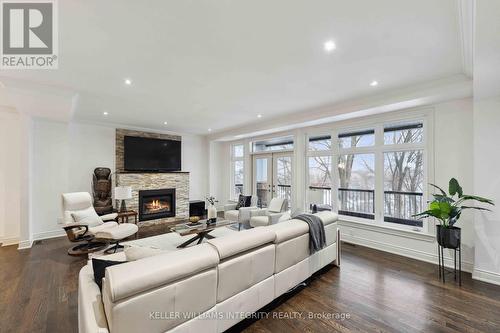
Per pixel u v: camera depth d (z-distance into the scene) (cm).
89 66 253
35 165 448
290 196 574
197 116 495
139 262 144
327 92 343
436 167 343
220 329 177
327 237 305
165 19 174
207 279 166
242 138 695
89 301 147
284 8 161
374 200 416
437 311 220
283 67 257
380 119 401
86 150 539
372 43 209
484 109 288
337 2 155
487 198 285
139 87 319
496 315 214
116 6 159
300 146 525
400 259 352
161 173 618
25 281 281
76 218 381
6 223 426
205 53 227
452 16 169
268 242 220
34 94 303
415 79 294
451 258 324
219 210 770
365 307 227
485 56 186
